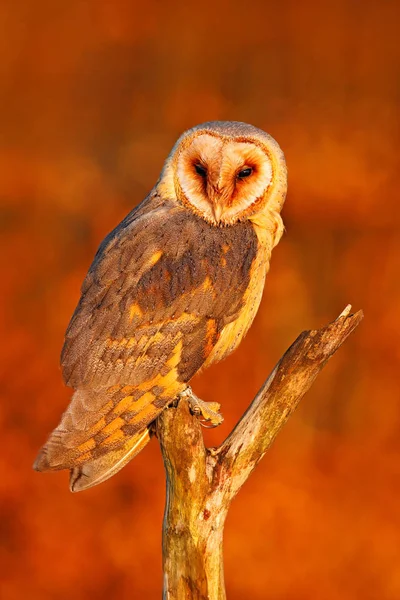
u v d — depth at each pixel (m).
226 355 7.70
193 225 7.41
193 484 6.54
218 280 7.25
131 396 6.93
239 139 7.44
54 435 6.80
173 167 7.59
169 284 7.16
